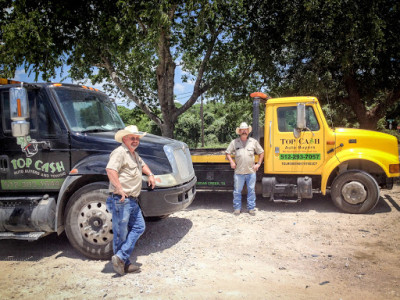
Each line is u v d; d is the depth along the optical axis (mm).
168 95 15016
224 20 13773
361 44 10984
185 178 5375
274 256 4754
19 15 11289
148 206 4711
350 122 19250
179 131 47469
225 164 7707
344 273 4160
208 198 8820
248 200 7035
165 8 11570
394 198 8227
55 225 4766
